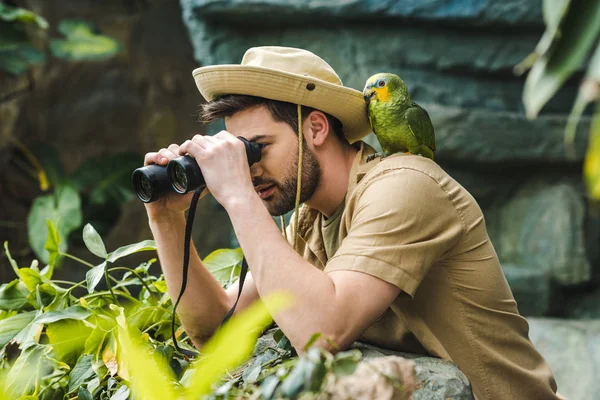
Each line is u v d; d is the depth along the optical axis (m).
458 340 1.67
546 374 1.76
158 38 6.82
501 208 5.10
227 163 1.58
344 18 4.71
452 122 4.69
